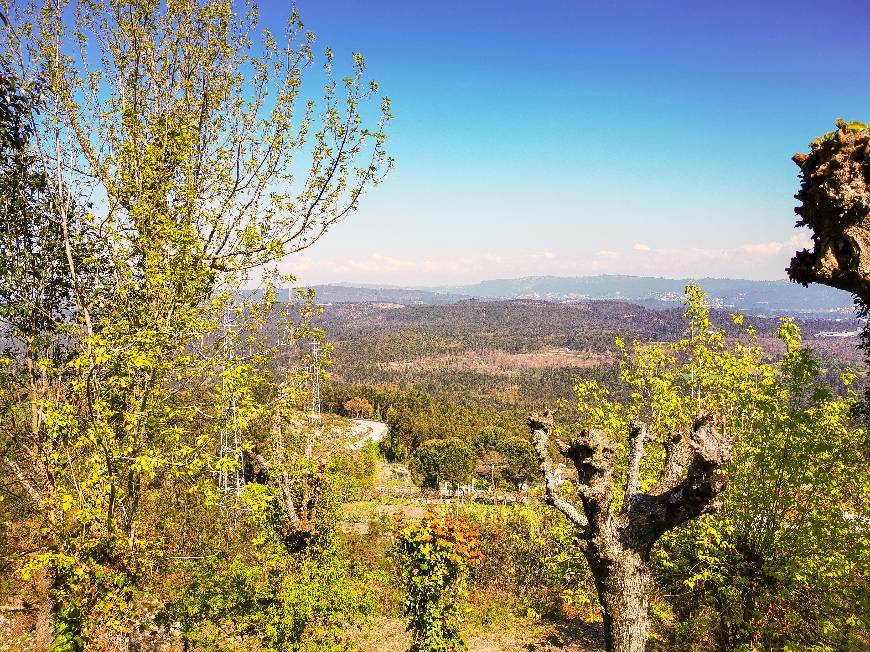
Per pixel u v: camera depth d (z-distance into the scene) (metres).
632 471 5.69
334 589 8.89
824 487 8.48
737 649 8.42
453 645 11.17
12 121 7.74
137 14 8.23
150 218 7.34
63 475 7.43
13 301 7.67
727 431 9.30
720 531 9.03
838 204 4.02
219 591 8.76
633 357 10.73
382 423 87.75
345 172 9.30
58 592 7.17
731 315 10.29
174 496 9.66
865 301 4.11
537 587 15.81
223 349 8.58
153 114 8.42
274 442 9.41
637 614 4.96
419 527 11.49
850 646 8.27
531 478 50.62
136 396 7.29
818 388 8.73
